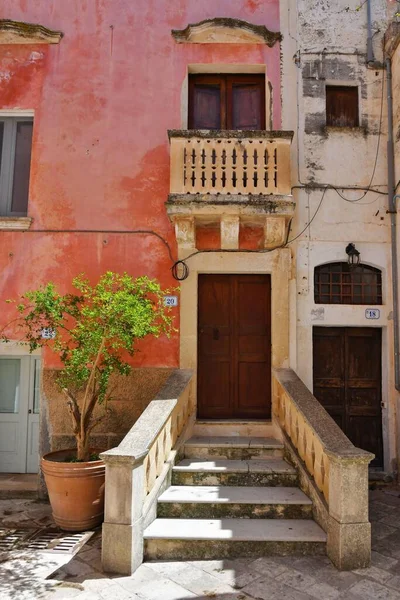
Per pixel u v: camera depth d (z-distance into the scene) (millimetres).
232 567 4465
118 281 6227
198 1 7520
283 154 6605
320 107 7258
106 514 4480
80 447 5723
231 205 6414
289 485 5688
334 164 7180
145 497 4859
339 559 4395
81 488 5398
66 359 6094
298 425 5836
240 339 7180
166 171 7199
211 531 4777
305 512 5148
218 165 6582
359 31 7418
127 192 7168
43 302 5781
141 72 7359
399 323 6949
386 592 4031
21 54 7398
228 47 7398
